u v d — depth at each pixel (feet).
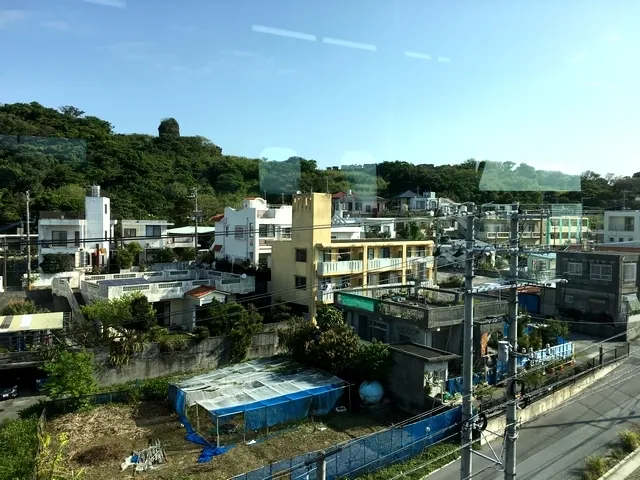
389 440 48.34
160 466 48.70
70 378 61.52
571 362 75.20
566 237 122.62
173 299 95.55
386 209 135.33
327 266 96.94
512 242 38.63
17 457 41.37
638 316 101.30
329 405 61.62
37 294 102.83
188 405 58.80
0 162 138.10
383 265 106.73
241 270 111.45
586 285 104.42
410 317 72.84
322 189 134.31
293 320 84.07
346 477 45.14
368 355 64.34
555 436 56.03
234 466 48.75
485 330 69.97
